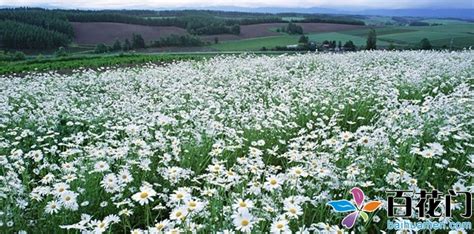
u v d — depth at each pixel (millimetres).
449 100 6121
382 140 4422
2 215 3361
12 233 3367
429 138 5160
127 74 14070
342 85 9266
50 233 3523
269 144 5996
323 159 4078
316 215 3551
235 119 6746
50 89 10992
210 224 3156
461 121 5574
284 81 11289
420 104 8328
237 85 10172
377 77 10320
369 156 4262
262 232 2939
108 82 12547
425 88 8852
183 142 5383
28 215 3652
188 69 14156
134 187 3963
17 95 9648
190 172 4340
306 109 7453
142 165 4332
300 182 3656
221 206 3463
